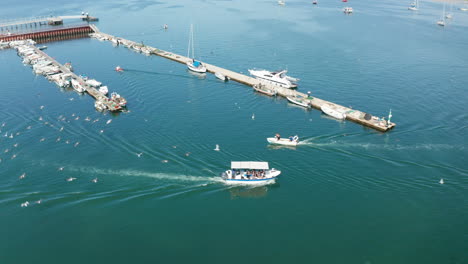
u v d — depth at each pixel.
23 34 198.25
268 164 80.19
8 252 57.25
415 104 112.69
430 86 126.50
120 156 81.75
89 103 113.62
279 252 58.38
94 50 178.50
